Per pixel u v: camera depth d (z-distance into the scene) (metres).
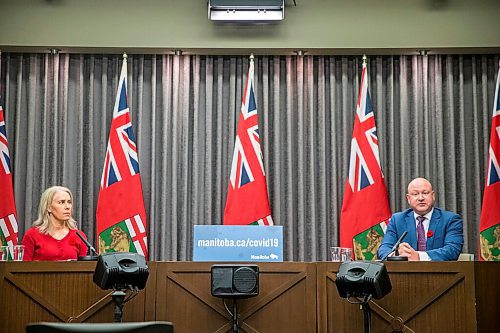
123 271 4.02
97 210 6.68
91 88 7.14
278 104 7.18
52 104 7.12
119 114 6.80
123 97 6.84
